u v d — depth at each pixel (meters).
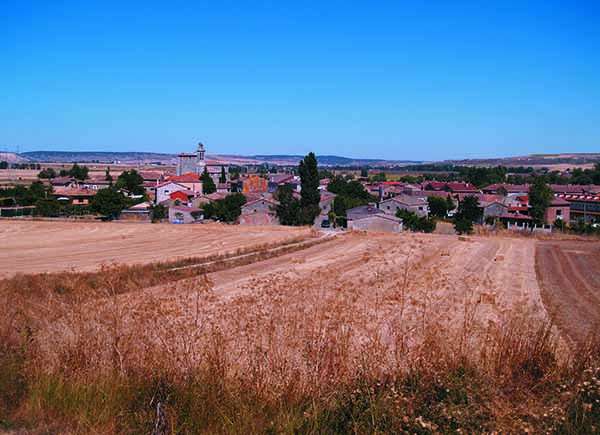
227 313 8.72
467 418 5.48
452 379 6.13
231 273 25.47
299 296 8.91
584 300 18.75
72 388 6.37
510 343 7.11
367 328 7.68
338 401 5.97
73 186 102.94
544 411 5.68
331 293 9.31
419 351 6.78
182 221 68.50
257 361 6.59
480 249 34.91
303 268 23.83
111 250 37.78
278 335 7.30
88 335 7.34
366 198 89.12
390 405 5.66
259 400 6.01
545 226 63.88
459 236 44.19
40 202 69.62
